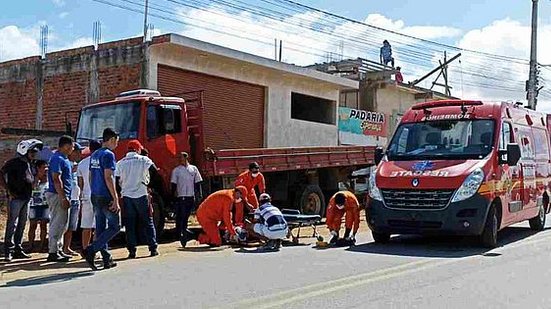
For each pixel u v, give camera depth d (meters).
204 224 12.88
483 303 7.54
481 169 12.09
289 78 23.92
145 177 11.22
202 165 14.77
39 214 12.10
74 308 7.22
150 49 18.58
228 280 8.88
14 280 9.02
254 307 7.22
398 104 32.88
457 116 13.35
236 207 13.16
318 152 18.39
